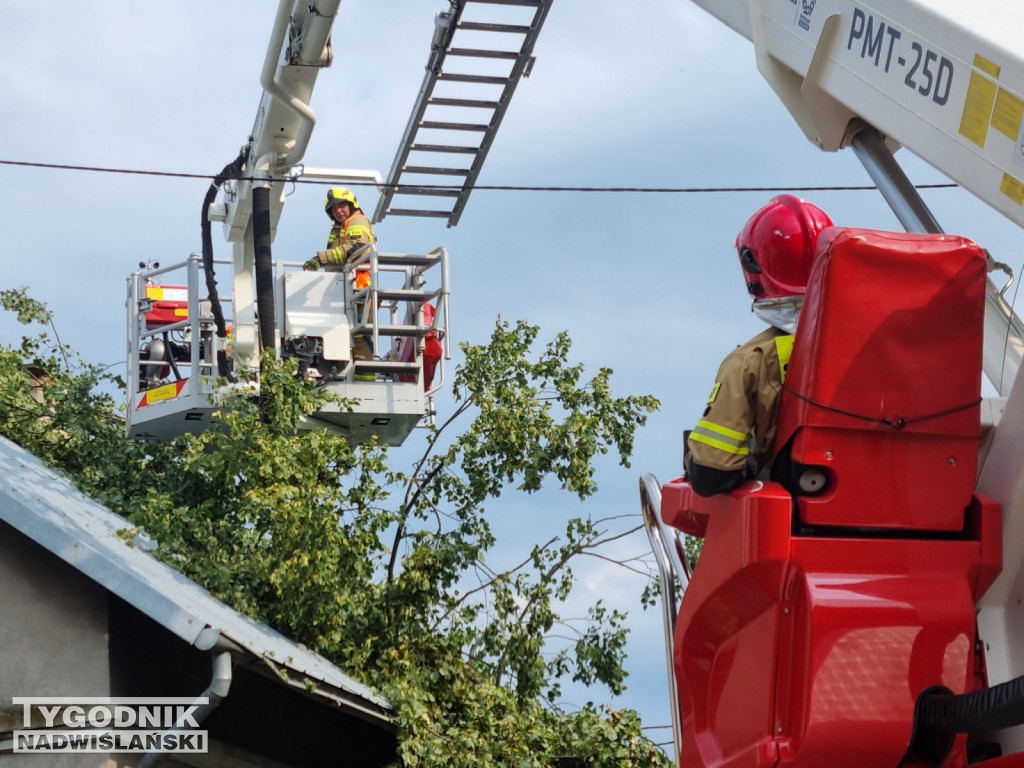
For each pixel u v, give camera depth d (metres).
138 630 7.25
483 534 10.70
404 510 10.80
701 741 4.06
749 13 4.77
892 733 3.64
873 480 3.73
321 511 8.94
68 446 11.68
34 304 12.11
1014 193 3.49
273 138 10.76
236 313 11.34
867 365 3.66
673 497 4.29
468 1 9.15
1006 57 3.49
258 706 8.02
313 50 10.27
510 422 10.70
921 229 4.29
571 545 10.70
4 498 7.00
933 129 3.77
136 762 6.86
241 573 9.16
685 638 4.11
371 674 9.27
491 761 8.88
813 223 4.08
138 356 11.80
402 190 10.91
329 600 8.97
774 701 3.75
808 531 3.79
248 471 9.80
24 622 7.00
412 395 11.30
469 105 10.08
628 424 11.14
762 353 3.88
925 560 3.75
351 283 11.45
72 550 6.84
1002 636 3.89
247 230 11.46
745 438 3.82
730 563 3.84
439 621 10.05
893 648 3.67
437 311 11.30
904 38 3.90
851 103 4.17
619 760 9.62
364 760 9.08
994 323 4.15
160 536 8.91
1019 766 3.65
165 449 11.62
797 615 3.75
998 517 3.80
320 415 11.21
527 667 10.18
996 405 3.95
